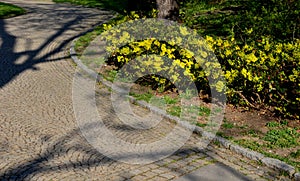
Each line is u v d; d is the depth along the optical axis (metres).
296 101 6.61
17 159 5.36
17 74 9.57
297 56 6.62
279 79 6.73
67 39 13.78
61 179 4.87
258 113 6.93
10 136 6.09
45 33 14.94
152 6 16.05
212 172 5.11
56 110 7.24
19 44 12.92
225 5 17.41
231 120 6.66
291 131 6.21
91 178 4.89
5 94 8.10
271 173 5.08
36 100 7.76
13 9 20.56
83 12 21.03
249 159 5.45
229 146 5.72
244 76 6.72
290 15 10.41
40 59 11.07
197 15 15.86
